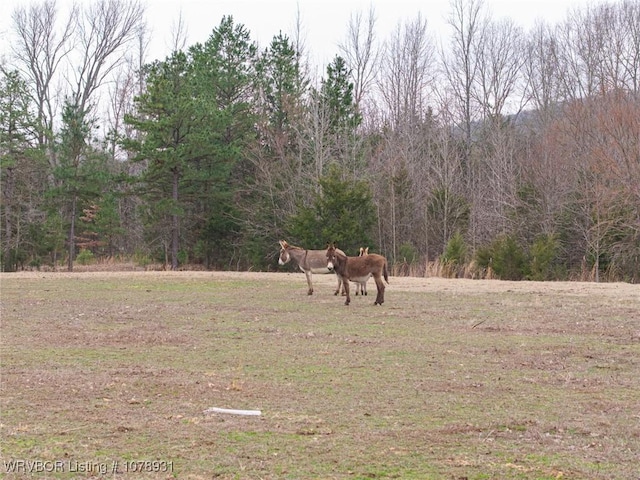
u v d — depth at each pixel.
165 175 42.91
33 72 63.84
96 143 46.91
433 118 56.50
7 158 42.62
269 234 44.19
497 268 34.78
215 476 6.30
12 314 17.08
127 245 58.56
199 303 19.33
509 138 50.78
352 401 8.90
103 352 12.22
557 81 55.66
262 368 10.90
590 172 40.62
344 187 39.09
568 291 22.09
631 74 49.09
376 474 6.34
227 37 49.59
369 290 22.72
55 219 44.88
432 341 13.34
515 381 10.03
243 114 47.16
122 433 7.54
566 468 6.48
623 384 9.84
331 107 48.59
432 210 46.06
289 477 6.27
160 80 41.00
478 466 6.54
